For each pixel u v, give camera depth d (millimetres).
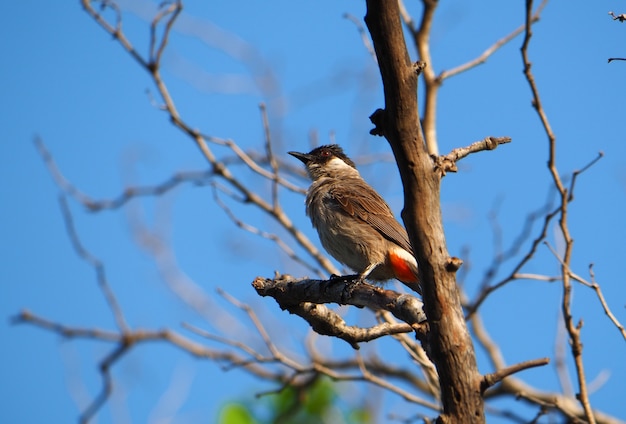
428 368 10617
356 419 12055
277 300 8430
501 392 14211
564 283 8469
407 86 5496
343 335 8086
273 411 12102
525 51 9031
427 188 5785
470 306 12570
